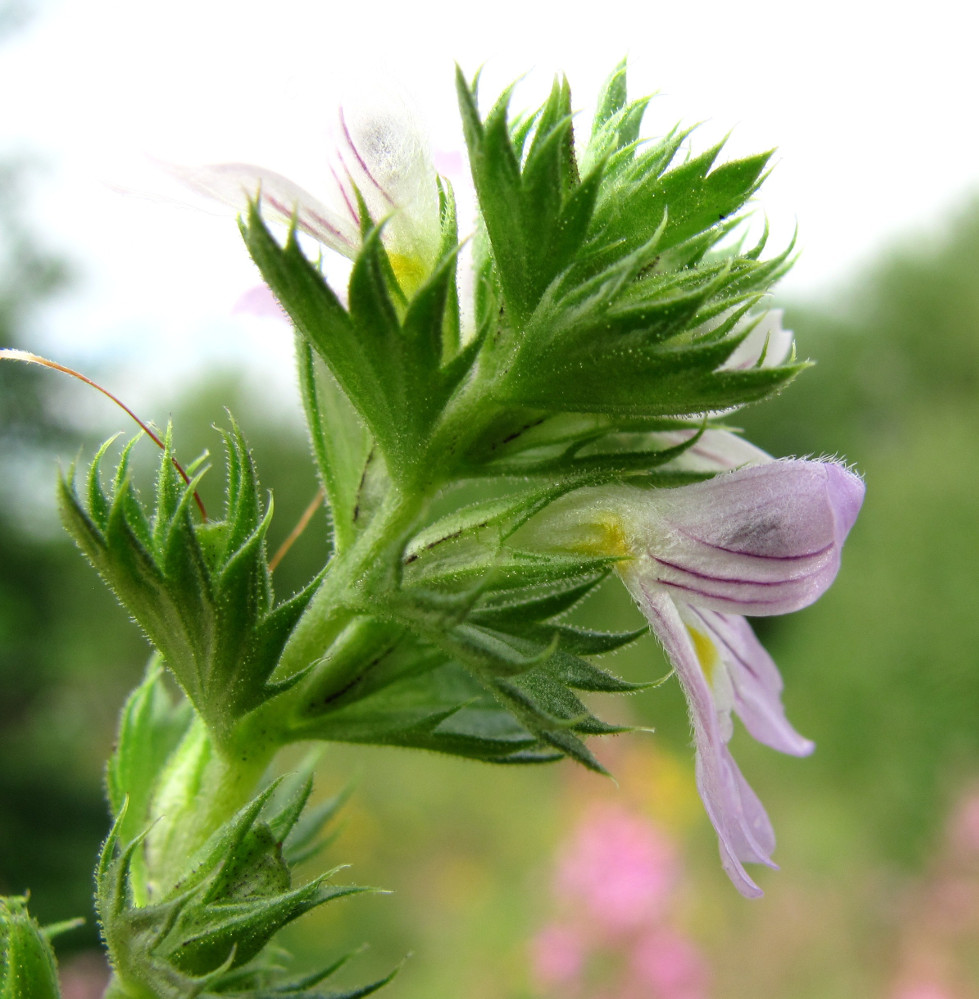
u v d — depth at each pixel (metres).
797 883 0.15
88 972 0.12
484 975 0.13
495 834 0.18
